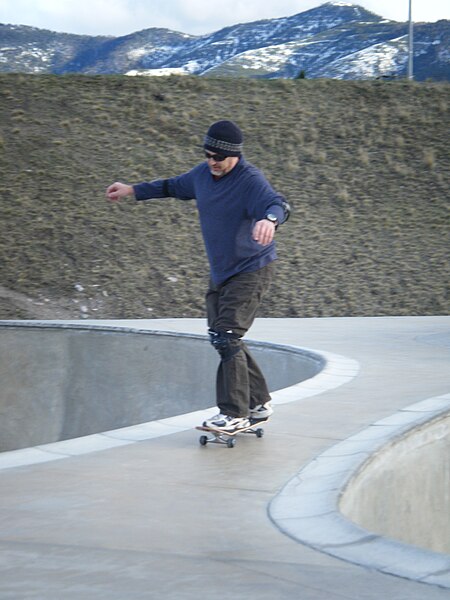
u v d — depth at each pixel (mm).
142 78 69938
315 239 52781
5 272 47125
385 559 6848
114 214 52875
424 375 17391
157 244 50656
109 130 62188
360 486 9242
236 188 10930
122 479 9492
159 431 12156
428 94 72500
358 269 50062
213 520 7988
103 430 24609
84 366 25500
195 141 62406
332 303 46312
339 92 71625
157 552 7031
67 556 6891
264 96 69750
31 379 25969
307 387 15711
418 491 10898
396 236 54250
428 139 66375
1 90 65688
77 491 8992
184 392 23203
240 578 6391
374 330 29578
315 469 9672
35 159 57531
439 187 60656
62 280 46969
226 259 11094
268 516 8117
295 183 59094
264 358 22719
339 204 57531
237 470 9836
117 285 46875
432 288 48625
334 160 62562
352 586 6238
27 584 6207
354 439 11023
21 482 9367
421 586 6258
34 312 43781
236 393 11125
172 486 9195
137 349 24625
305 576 6453
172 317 44719
